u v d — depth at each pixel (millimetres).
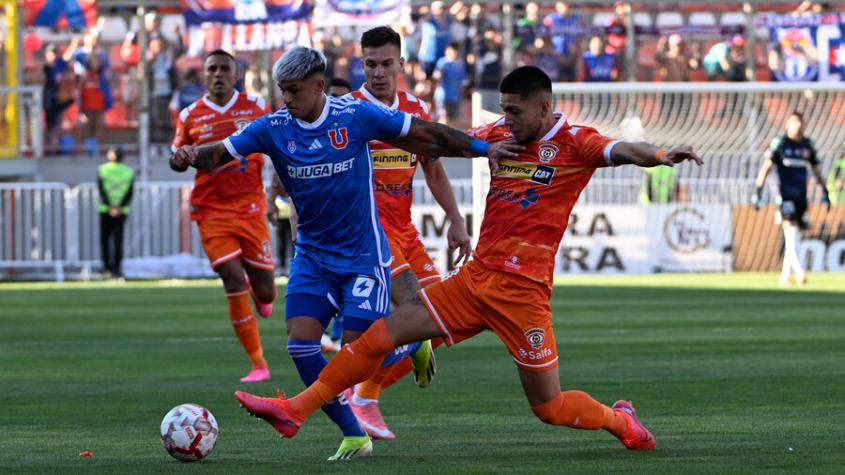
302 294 21641
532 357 20172
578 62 81812
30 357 37812
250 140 21094
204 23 77375
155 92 83312
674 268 74750
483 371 33656
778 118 78812
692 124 78625
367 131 21062
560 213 20125
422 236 72750
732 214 75125
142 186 75125
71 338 43312
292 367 35406
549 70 81750
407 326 20203
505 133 20625
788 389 29000
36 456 20953
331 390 20062
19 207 74062
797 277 65688
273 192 34656
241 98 34094
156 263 74500
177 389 30641
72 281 73438
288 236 72750
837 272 75062
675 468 19031
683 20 89812
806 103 79188
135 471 19125
